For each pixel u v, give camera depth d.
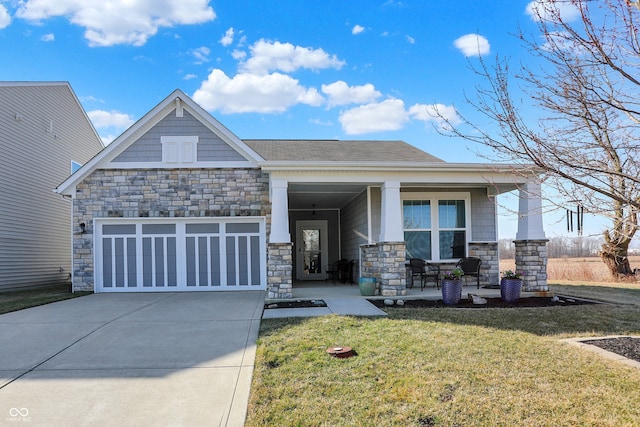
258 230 11.88
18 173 13.98
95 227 11.66
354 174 10.24
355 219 13.45
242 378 4.39
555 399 3.69
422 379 4.15
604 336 5.85
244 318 7.27
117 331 6.40
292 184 10.74
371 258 11.31
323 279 16.28
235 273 11.77
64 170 16.81
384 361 4.69
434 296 9.70
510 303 8.82
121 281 11.66
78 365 4.84
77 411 3.65
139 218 11.67
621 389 3.90
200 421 3.45
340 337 5.72
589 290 11.70
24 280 14.20
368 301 9.08
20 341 5.88
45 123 15.52
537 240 10.23
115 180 11.73
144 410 3.66
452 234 12.19
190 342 5.75
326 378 4.24
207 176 11.80
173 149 11.81
